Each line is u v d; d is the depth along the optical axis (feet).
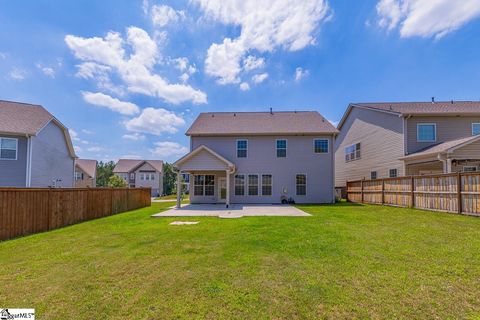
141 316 8.81
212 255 15.66
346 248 16.62
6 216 22.62
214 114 67.51
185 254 15.99
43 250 17.81
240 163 58.13
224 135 58.44
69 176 69.56
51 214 27.84
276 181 57.52
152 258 15.30
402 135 51.34
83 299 10.08
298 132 56.70
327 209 41.37
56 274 12.87
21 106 57.93
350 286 10.88
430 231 21.31
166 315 8.85
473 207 28.30
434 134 51.37
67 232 25.18
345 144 75.56
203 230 24.07
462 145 39.78
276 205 51.98
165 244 18.75
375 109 59.06
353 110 70.85
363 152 65.36
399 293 10.18
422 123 51.78
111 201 42.09
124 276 12.46
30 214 25.08
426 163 47.09
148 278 12.15
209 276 12.26
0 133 48.98
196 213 38.58
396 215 31.55
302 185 57.21
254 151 58.18
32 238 22.44
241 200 57.62
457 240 18.25
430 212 33.40
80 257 15.78
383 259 14.29
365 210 38.63
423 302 9.45
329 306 9.29
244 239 19.76
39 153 54.54
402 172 51.24
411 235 20.02
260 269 13.08
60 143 64.18
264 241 18.95
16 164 50.26
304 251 16.15
